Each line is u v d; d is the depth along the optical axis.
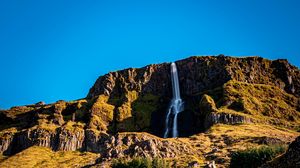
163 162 155.50
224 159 188.25
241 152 143.50
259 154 137.88
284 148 139.25
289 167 88.00
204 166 175.50
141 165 151.25
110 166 182.00
